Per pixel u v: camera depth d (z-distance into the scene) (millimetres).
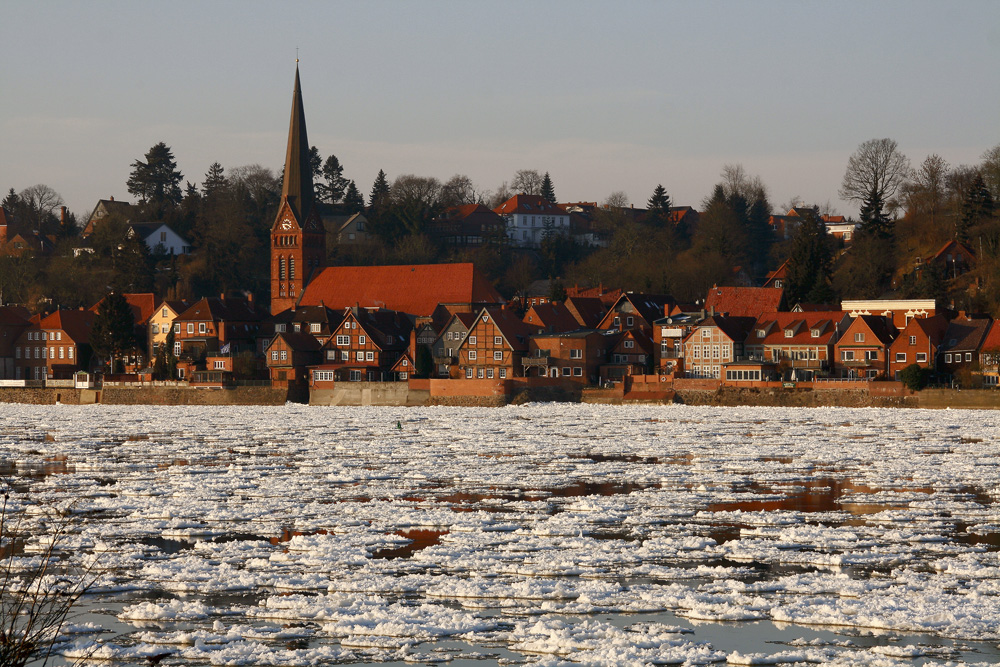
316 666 143875
